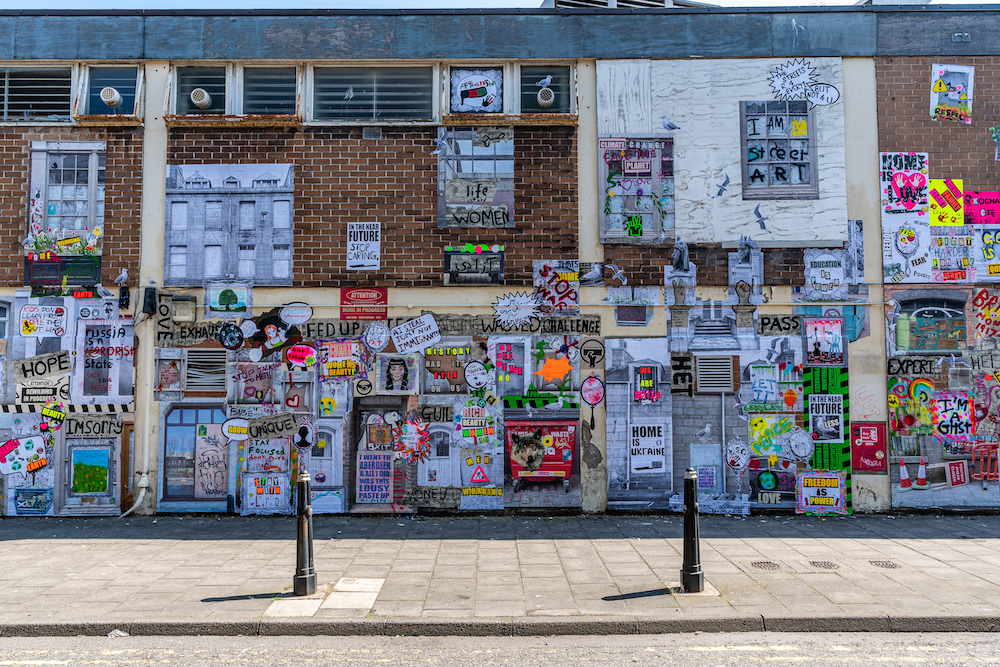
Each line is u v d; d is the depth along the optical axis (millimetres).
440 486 9219
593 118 9578
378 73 9734
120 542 7773
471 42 9617
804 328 9344
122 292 9312
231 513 9148
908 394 9281
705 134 9539
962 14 9609
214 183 9477
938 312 9383
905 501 9188
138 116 9430
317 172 9484
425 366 9352
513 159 9531
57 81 9609
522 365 9336
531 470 9219
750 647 4973
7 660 4816
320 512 9148
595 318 9383
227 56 9562
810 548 7398
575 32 9625
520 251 9453
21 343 9258
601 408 9305
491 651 4945
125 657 4867
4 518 9047
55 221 9422
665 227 9461
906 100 9539
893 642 5062
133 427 9227
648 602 5656
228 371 9297
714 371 9312
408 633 5262
